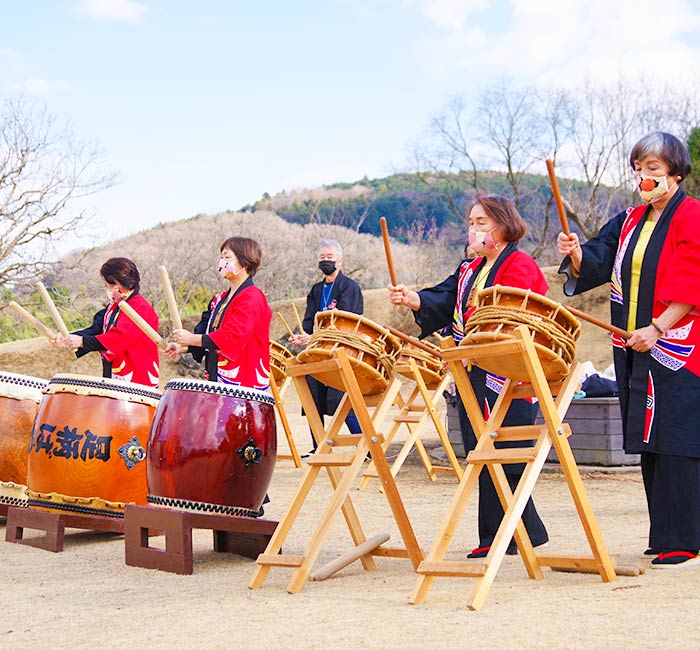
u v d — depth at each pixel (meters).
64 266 25.19
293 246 41.50
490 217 4.52
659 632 2.95
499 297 3.81
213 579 4.39
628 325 4.36
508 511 3.60
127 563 4.89
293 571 4.50
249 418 5.01
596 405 8.59
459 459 9.69
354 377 4.05
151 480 5.01
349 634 3.10
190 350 6.38
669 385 4.16
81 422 5.62
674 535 4.13
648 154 4.29
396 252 46.00
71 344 6.44
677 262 4.12
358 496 7.37
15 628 3.48
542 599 3.52
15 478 6.41
